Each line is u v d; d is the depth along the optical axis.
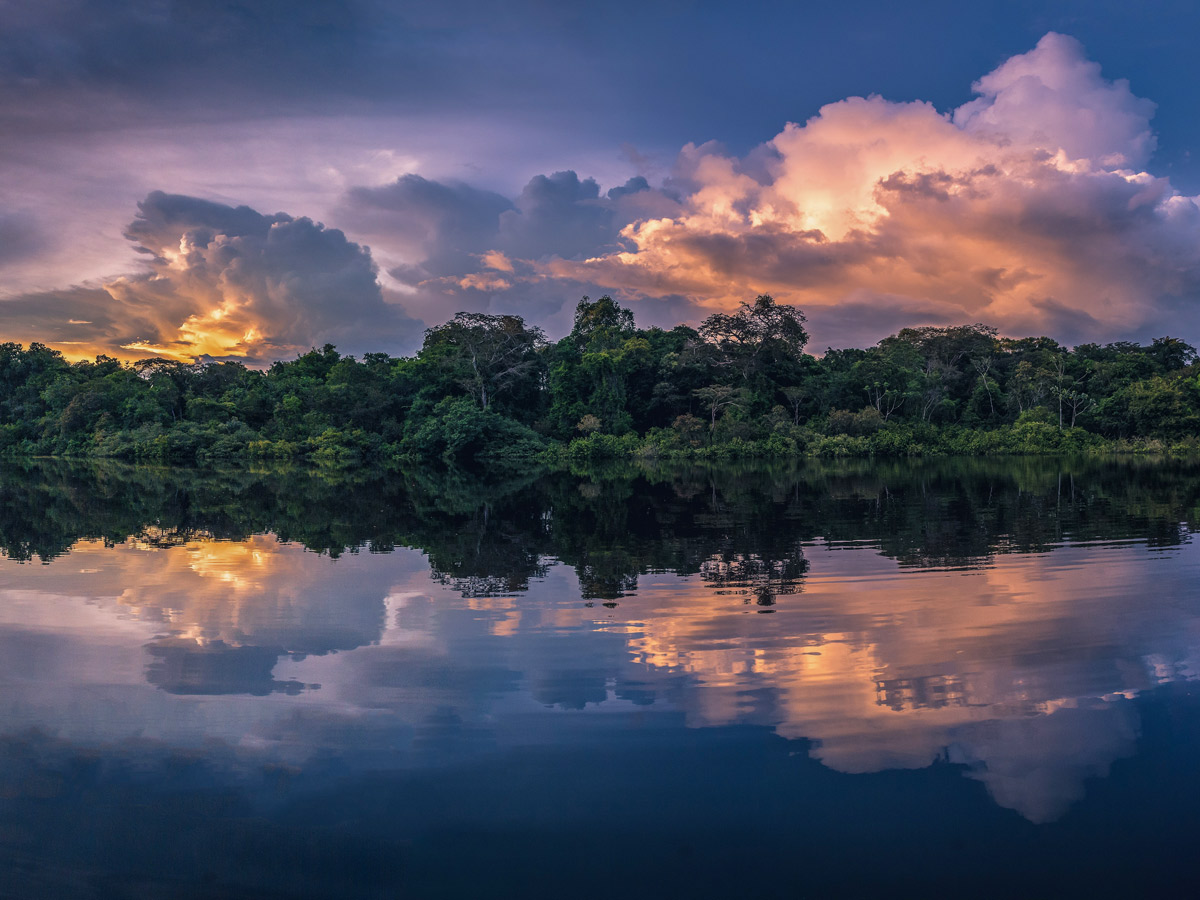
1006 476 33.59
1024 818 4.46
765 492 27.06
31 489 31.95
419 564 12.96
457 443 59.72
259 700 6.41
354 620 9.05
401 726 5.85
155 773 5.13
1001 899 3.78
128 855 4.20
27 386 84.56
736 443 59.38
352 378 76.69
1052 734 5.59
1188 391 62.47
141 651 7.85
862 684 6.66
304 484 35.41
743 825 4.42
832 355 86.31
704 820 4.47
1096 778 4.93
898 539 15.22
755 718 5.92
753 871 3.99
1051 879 3.92
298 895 3.84
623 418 67.25
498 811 4.59
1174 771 5.00
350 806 4.67
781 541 15.21
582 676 6.93
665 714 6.00
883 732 5.64
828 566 12.39
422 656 7.59
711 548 14.37
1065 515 18.66
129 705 6.32
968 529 16.47
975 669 7.04
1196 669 6.96
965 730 5.67
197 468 53.00
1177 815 4.49
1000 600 9.77
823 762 5.17
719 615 9.15
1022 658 7.34
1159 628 8.34
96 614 9.43
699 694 6.44
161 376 75.81
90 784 4.99
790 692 6.47
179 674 7.10
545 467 52.22
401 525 18.59
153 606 9.86
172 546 15.31
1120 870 3.99
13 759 5.34
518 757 5.28
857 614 9.12
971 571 11.77
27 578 11.83
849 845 4.21
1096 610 9.17
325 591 10.75
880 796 4.71
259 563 13.17
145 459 65.81
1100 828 4.36
